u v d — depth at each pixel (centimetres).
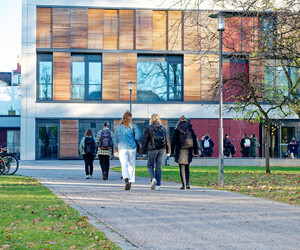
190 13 1502
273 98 2089
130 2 3778
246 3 1438
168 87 3841
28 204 969
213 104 3828
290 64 1683
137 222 773
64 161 3500
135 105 3791
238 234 683
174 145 1302
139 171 2241
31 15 3734
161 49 3803
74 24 3756
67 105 3747
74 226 729
